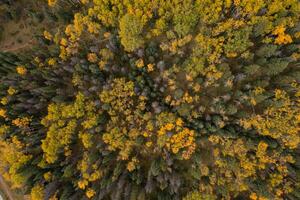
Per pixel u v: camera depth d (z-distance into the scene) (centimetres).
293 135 5025
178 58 5175
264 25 4909
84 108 5350
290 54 5141
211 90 5219
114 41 5262
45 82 5512
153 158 5403
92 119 5250
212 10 5053
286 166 5097
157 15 5331
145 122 5219
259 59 5059
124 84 5103
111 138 5169
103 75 5400
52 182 5425
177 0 5050
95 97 5409
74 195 5403
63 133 5369
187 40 5050
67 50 5378
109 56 5262
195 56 5031
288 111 5019
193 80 5153
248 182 5188
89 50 5500
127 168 5291
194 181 5266
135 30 4950
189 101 5072
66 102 5488
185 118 5119
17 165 5522
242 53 5091
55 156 5388
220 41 5034
